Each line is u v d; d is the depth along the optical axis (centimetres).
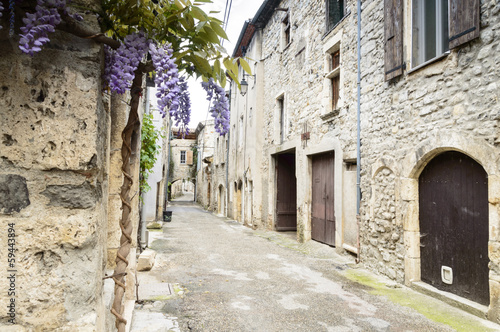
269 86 1316
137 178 378
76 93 124
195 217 1920
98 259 133
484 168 407
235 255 788
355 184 733
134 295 433
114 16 136
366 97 665
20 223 117
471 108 430
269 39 1337
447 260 484
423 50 525
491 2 405
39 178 119
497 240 390
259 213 1338
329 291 516
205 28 133
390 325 389
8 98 117
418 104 523
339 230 780
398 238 566
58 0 111
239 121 1738
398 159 566
